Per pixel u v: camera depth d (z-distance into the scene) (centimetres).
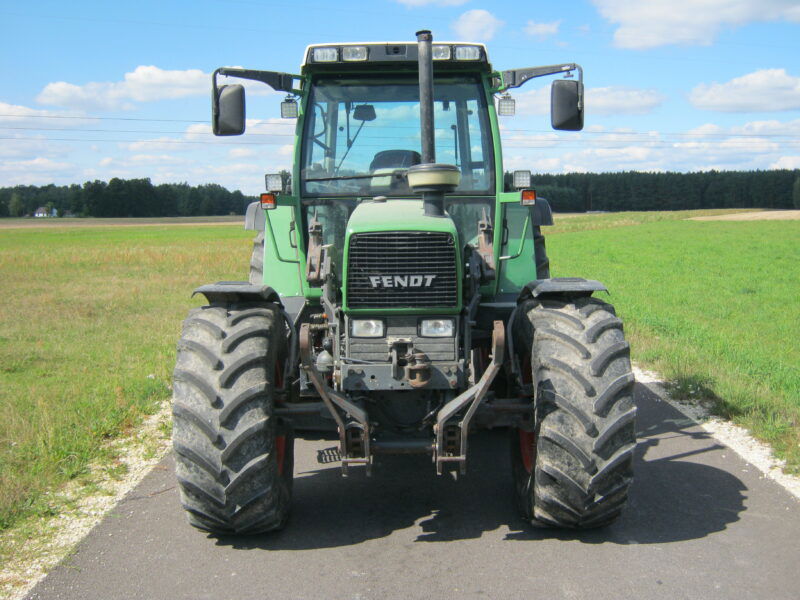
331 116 494
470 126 493
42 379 781
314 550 388
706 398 675
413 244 393
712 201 12038
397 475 511
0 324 1166
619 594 332
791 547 376
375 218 404
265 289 413
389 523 424
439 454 384
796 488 456
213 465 363
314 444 588
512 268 497
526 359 436
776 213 8969
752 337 990
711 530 399
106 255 3030
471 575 355
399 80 495
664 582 342
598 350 380
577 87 449
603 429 365
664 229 5588
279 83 477
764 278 1934
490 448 571
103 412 638
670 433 580
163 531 414
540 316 404
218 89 450
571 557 372
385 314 398
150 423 626
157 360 871
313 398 490
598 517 382
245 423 369
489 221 476
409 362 388
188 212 12744
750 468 495
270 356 390
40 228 8175
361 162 492
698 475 484
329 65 482
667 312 1248
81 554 385
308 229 490
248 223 620
